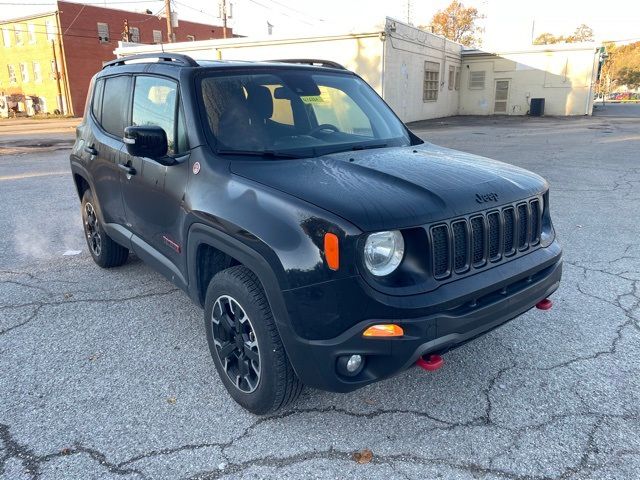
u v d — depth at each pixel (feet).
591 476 8.23
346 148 11.46
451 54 97.71
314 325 8.20
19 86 176.45
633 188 29.55
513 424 9.53
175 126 11.47
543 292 10.12
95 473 8.45
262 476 8.38
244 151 10.61
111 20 165.99
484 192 9.25
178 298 15.19
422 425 9.55
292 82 12.66
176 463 8.67
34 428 9.53
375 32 68.54
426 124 80.59
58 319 13.88
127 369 11.51
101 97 15.69
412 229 8.20
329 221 8.00
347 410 10.02
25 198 29.27
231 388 10.13
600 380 10.83
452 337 8.34
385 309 7.91
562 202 26.35
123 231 14.43
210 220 9.68
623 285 15.61
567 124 78.33
